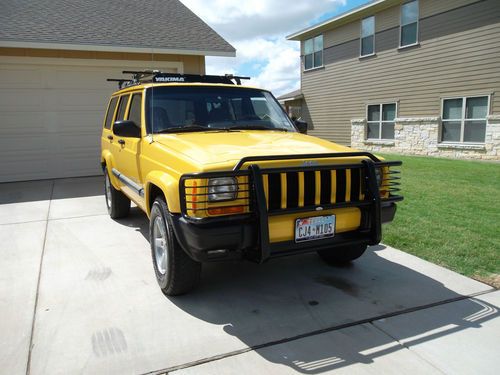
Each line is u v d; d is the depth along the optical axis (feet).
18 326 11.43
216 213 10.84
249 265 15.97
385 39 59.88
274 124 16.79
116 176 20.12
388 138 61.87
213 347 10.43
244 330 11.23
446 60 51.57
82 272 15.19
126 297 13.17
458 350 10.19
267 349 10.34
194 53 37.01
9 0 38.42
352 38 65.92
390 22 58.75
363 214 12.54
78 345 10.52
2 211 24.56
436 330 11.10
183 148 12.66
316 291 13.60
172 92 16.28
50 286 13.98
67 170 36.35
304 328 11.32
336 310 12.29
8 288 13.84
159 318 11.87
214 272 15.30
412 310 12.20
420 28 54.39
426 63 54.19
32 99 34.47
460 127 51.08
